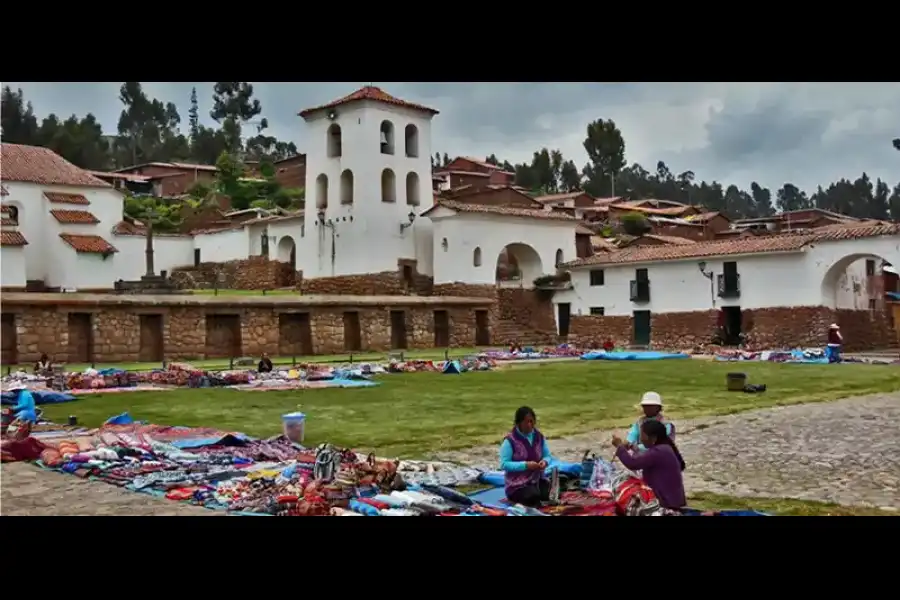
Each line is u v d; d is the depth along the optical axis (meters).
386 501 9.21
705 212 89.12
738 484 11.01
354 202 51.19
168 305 35.56
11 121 111.56
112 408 19.66
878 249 37.88
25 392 16.83
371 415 18.09
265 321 38.75
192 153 126.81
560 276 51.91
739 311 43.66
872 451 13.41
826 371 29.75
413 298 45.06
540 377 28.12
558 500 9.49
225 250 61.75
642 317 47.66
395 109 52.00
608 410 18.91
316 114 53.41
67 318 33.06
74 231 48.56
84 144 113.50
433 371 30.59
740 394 22.23
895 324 46.66
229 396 22.27
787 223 72.94
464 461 12.64
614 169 131.50
